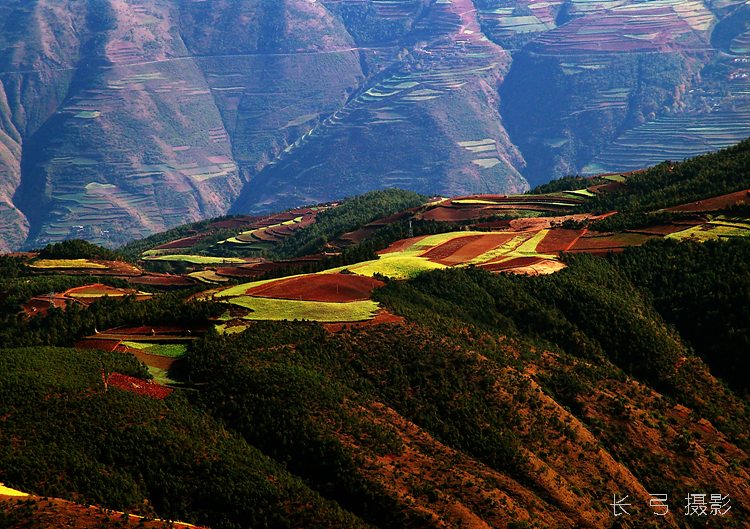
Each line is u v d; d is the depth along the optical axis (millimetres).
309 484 172000
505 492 175500
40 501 152000
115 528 148750
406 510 165000
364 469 172125
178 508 163125
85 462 166500
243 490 164375
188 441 174625
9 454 163875
